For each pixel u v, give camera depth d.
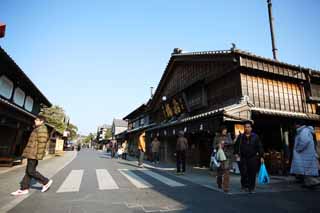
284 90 11.48
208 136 12.16
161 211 4.07
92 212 3.93
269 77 11.24
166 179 7.87
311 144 6.62
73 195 5.18
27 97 14.73
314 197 5.26
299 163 6.69
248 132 6.12
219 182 6.33
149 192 5.66
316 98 11.84
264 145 10.91
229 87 11.21
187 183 7.12
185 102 14.81
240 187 6.51
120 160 17.91
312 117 10.43
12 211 3.93
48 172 9.13
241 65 10.20
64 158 18.14
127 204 4.50
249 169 5.84
